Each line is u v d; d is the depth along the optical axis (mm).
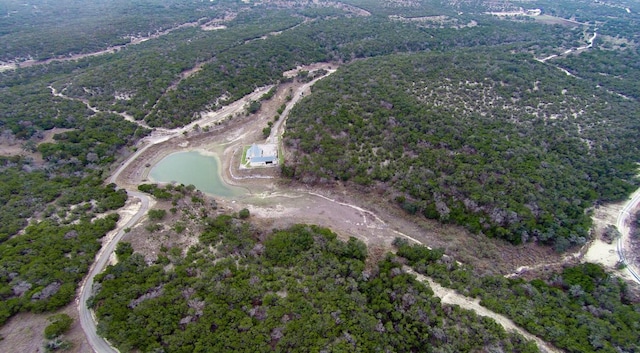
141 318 49000
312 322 49719
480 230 75125
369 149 92062
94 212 74875
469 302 56844
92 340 48844
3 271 55219
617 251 69688
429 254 66500
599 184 80125
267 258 63688
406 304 55375
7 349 46438
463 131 91438
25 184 80250
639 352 47812
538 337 51188
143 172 98000
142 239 66438
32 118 102250
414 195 81688
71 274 56938
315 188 90938
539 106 100812
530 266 68500
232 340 46406
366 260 67812
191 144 108625
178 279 55688
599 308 56156
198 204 81812
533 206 74062
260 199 88375
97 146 98812
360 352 46938
